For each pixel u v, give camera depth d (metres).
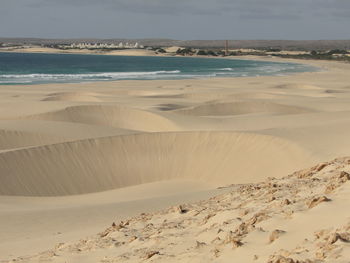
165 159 28.48
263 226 7.33
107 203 20.36
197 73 123.44
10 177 25.19
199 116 44.91
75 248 10.02
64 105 47.31
